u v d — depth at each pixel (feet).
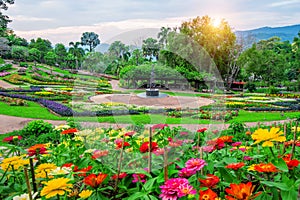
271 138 5.15
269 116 40.68
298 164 5.37
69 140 7.93
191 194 4.33
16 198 4.78
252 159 7.02
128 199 4.83
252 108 49.32
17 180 6.03
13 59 162.71
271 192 5.12
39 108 44.45
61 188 4.46
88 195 4.80
